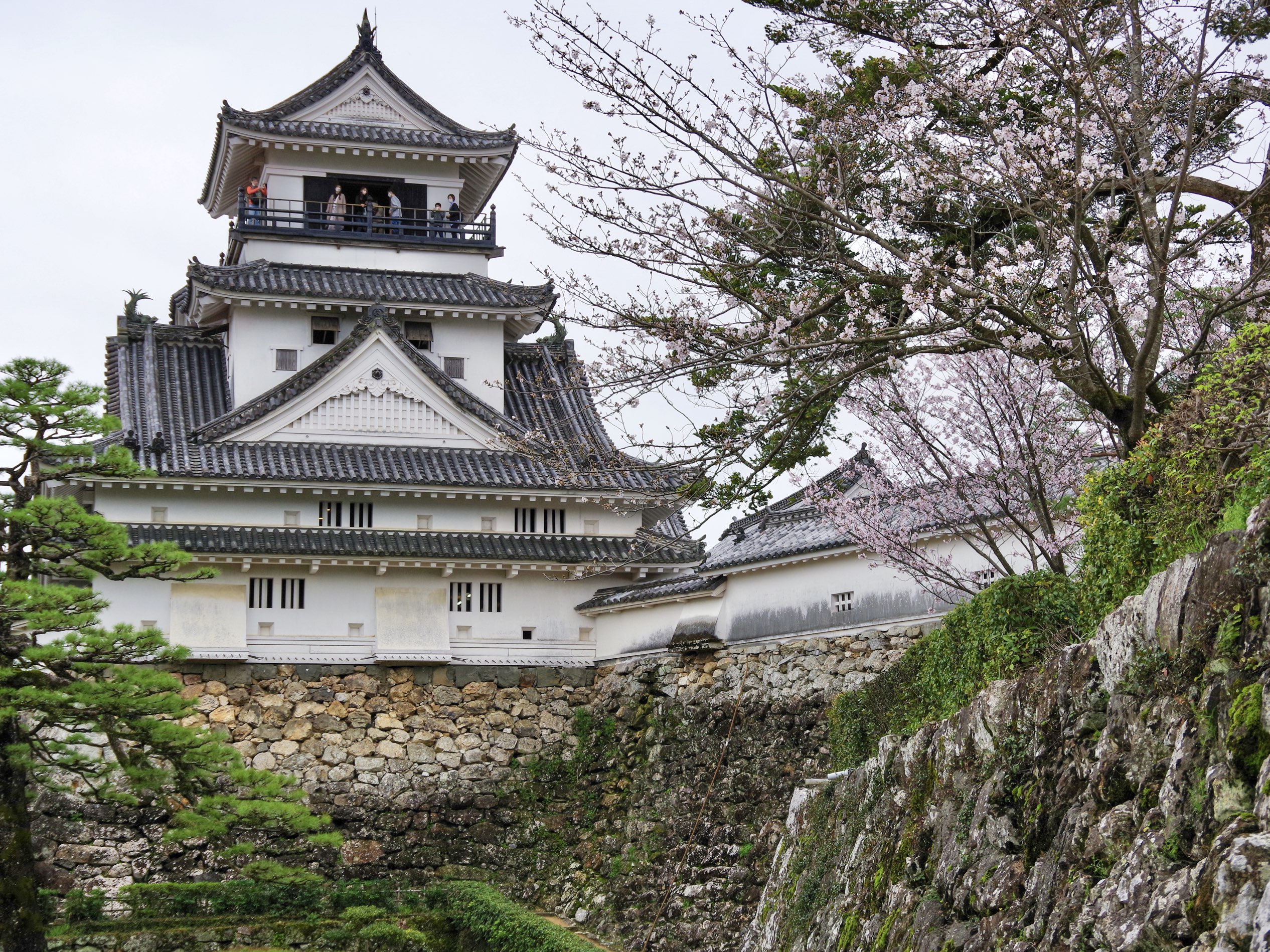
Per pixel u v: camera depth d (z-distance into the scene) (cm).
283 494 3694
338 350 3866
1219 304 1488
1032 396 1941
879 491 2264
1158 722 1054
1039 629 1502
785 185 1561
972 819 1370
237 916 3259
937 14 1608
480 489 3744
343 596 3662
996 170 1548
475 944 3244
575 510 3888
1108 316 1575
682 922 3039
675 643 3381
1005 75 1611
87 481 3334
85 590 2748
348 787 3531
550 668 3756
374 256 4319
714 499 1611
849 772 2038
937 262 1623
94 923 3131
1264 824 884
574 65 1531
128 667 2772
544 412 2989
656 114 1558
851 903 1733
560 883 3484
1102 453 1897
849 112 1639
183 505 3619
